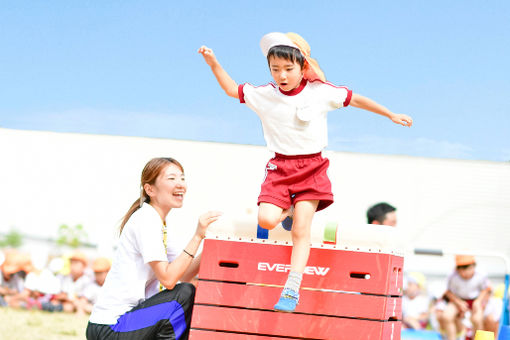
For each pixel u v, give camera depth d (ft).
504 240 106.93
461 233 105.91
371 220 40.78
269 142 22.61
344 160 106.32
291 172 21.94
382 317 21.83
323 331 22.07
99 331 23.97
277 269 22.68
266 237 22.94
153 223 24.39
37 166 100.78
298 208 21.79
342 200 104.99
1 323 54.65
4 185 99.40
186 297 23.76
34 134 102.01
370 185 105.70
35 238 93.04
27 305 62.80
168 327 23.41
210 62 23.06
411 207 106.63
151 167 25.27
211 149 105.81
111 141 103.86
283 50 21.71
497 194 107.65
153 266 23.76
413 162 107.76
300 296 22.36
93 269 63.05
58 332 52.49
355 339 21.86
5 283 63.72
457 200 107.14
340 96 22.29
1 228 93.40
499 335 30.50
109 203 101.55
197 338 22.72
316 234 22.59
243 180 105.09
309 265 22.47
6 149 100.22
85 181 101.45
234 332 22.62
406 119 22.22
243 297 22.74
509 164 108.47
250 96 22.81
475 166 108.37
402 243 23.52
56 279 63.00
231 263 24.47
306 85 22.39
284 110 22.13
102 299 24.47
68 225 77.77
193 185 104.53
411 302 55.57
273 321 22.44
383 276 22.07
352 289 22.17
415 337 53.06
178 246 26.78
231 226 23.16
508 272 34.37
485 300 53.36
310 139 22.03
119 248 24.76
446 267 82.84
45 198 99.35
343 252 22.38
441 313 53.88
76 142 102.53
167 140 105.50
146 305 23.73
